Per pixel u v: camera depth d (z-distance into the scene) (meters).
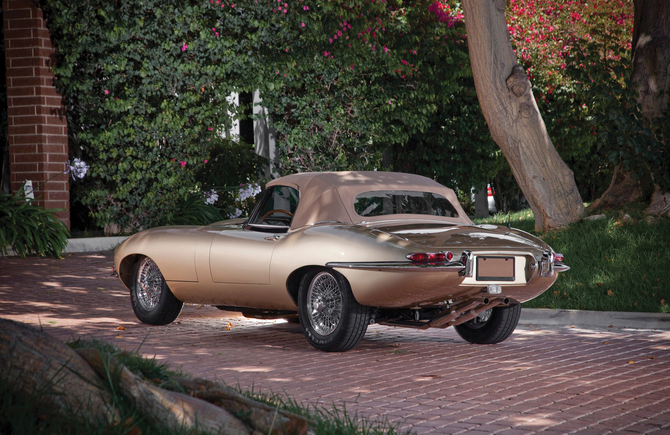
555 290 9.99
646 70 13.13
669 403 5.11
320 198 7.43
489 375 6.09
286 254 7.19
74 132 16.41
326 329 7.18
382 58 17.81
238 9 16.91
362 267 6.62
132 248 8.67
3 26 16.64
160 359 6.70
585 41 13.67
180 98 16.73
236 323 9.20
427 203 7.70
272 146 19.06
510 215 21.12
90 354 3.57
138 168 16.61
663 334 8.20
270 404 4.33
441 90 18.77
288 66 17.16
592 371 6.23
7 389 3.25
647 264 10.30
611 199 13.23
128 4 15.71
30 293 10.81
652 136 12.50
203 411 3.61
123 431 3.25
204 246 7.97
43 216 14.72
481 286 6.70
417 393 5.44
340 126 18.23
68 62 15.54
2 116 16.88
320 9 17.23
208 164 19.06
